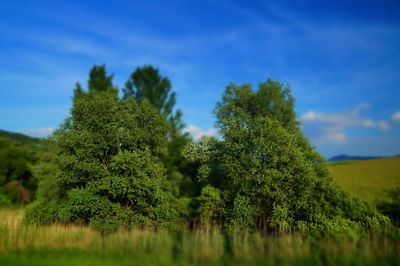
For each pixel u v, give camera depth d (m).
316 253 11.92
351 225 17.91
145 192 20.77
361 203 21.25
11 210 36.00
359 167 73.12
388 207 25.17
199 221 24.28
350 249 12.02
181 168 36.38
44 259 10.92
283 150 20.03
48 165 30.53
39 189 26.66
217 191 23.78
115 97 23.41
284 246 12.58
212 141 26.30
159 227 19.83
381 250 12.28
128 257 11.24
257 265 10.62
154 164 21.81
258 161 19.88
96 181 20.14
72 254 11.59
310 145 25.31
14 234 15.01
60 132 28.19
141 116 22.97
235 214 20.34
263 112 27.78
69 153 21.91
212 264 10.66
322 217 18.86
